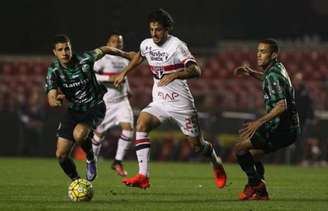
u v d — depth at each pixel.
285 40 112.62
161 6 104.75
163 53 35.91
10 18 103.75
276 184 46.12
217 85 91.38
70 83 35.25
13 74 96.62
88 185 32.91
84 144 37.06
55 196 35.44
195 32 106.62
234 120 78.50
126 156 77.00
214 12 107.50
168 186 42.81
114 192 37.94
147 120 35.78
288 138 33.50
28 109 79.06
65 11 103.19
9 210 29.42
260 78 36.81
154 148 79.00
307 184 46.31
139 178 34.81
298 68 95.50
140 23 102.81
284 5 113.06
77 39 103.12
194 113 37.06
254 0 112.06
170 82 34.88
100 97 36.50
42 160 71.75
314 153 76.56
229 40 110.69
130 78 91.94
